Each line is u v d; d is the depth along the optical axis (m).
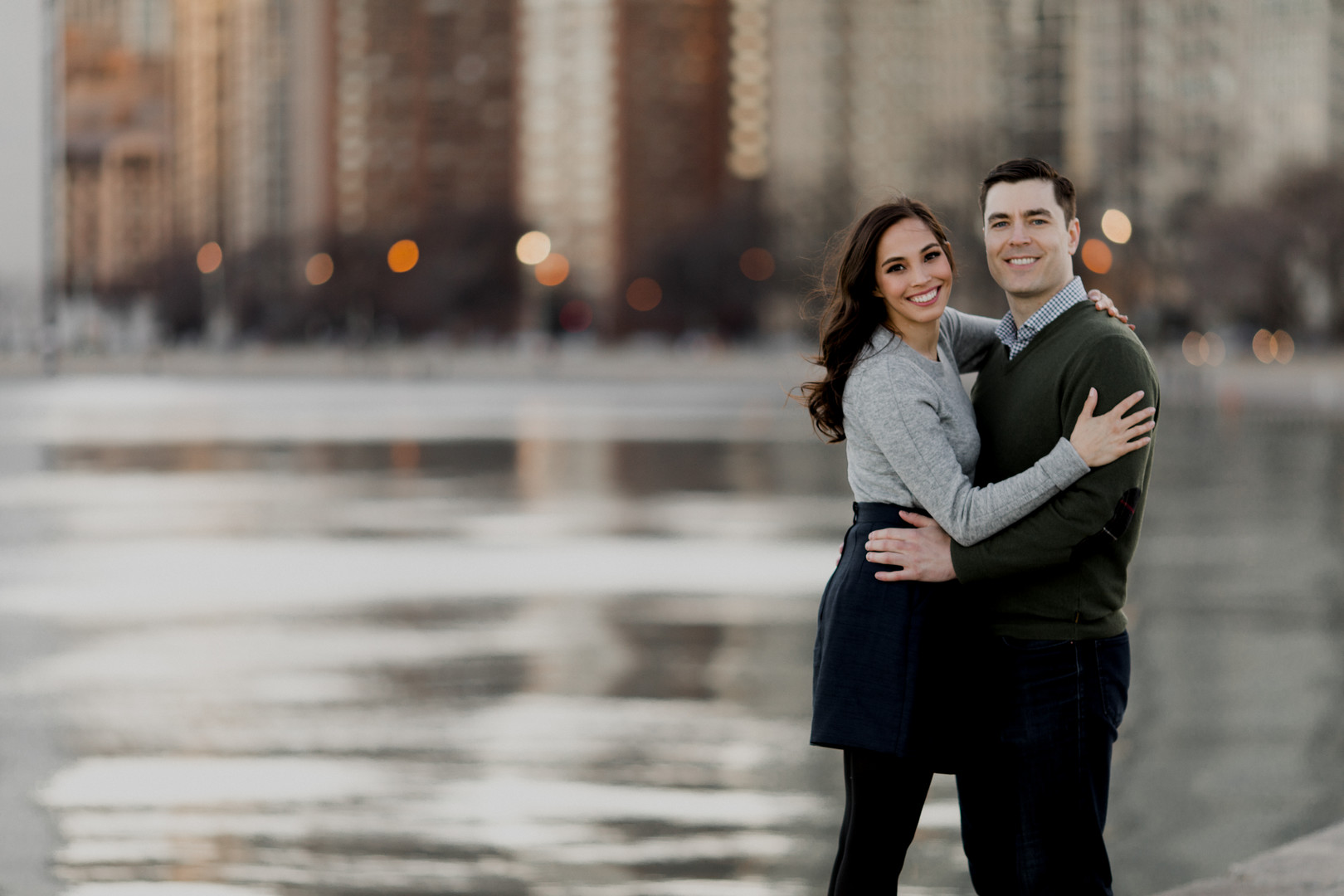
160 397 60.56
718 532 20.52
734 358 114.75
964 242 119.75
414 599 15.16
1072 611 4.79
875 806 4.81
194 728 9.91
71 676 11.52
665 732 9.86
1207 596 15.01
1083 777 4.84
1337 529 20.30
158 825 7.85
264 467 30.55
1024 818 4.88
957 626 4.81
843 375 4.95
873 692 4.74
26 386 69.31
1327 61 179.25
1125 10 181.88
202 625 13.75
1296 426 42.84
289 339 165.88
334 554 18.41
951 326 5.40
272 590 15.74
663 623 13.85
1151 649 12.43
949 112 197.88
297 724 10.06
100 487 26.62
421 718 10.21
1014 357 4.99
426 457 33.00
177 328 169.62
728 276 152.75
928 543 4.77
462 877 7.09
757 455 33.97
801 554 18.39
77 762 9.09
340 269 167.88
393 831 7.77
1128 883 7.02
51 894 6.84
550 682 11.40
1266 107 180.88
